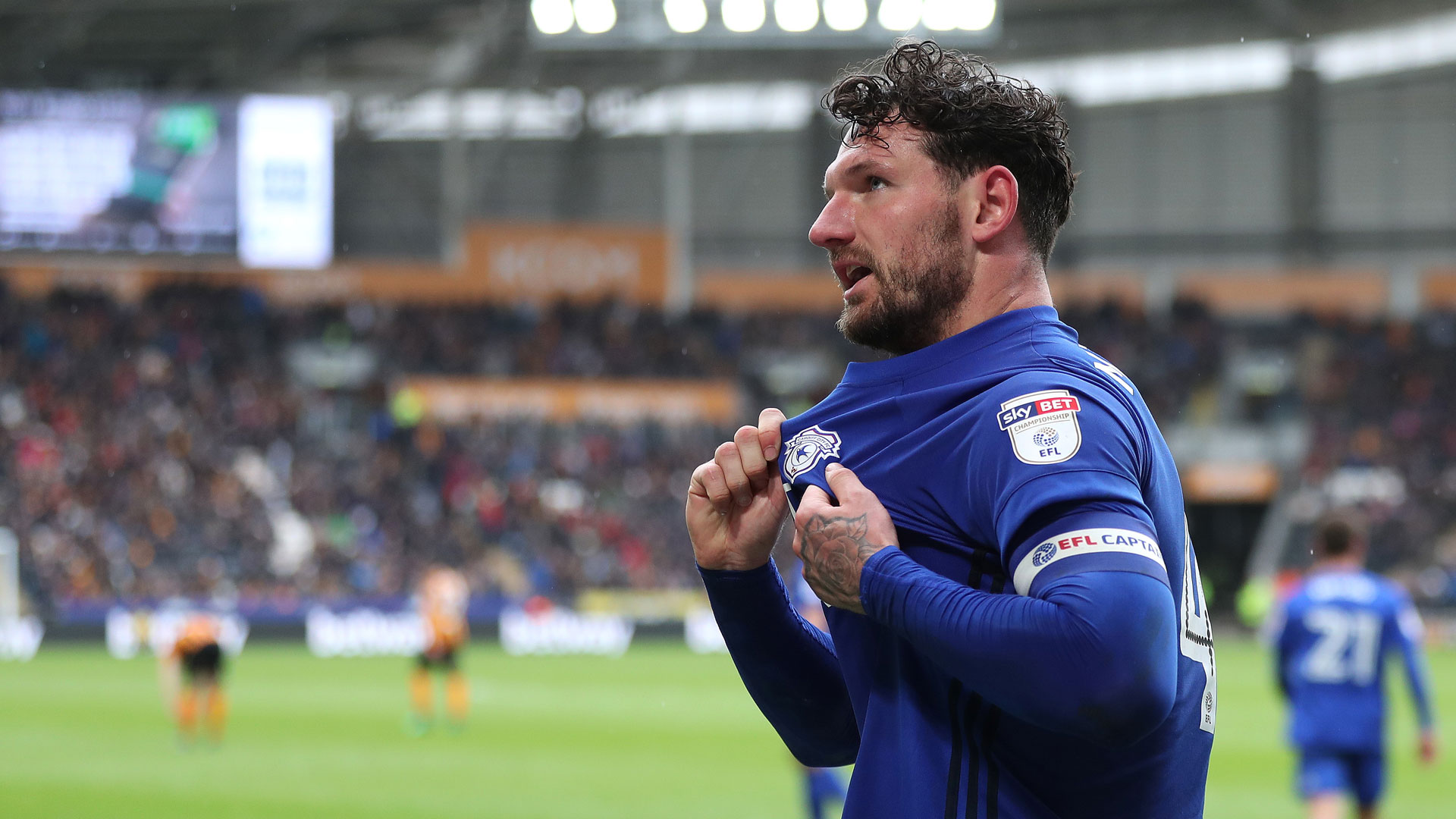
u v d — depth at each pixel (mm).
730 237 87812
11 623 52688
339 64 81188
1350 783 14656
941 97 3236
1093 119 85062
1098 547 2736
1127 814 2998
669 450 73750
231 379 71562
